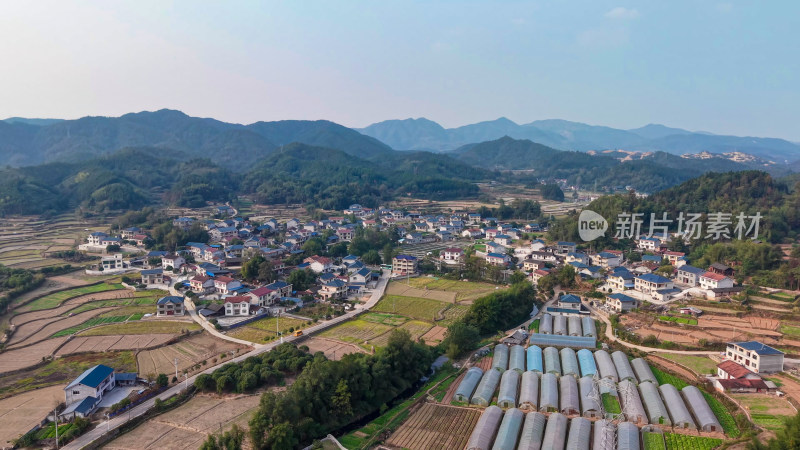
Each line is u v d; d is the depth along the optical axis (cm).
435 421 7300
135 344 10119
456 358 9575
